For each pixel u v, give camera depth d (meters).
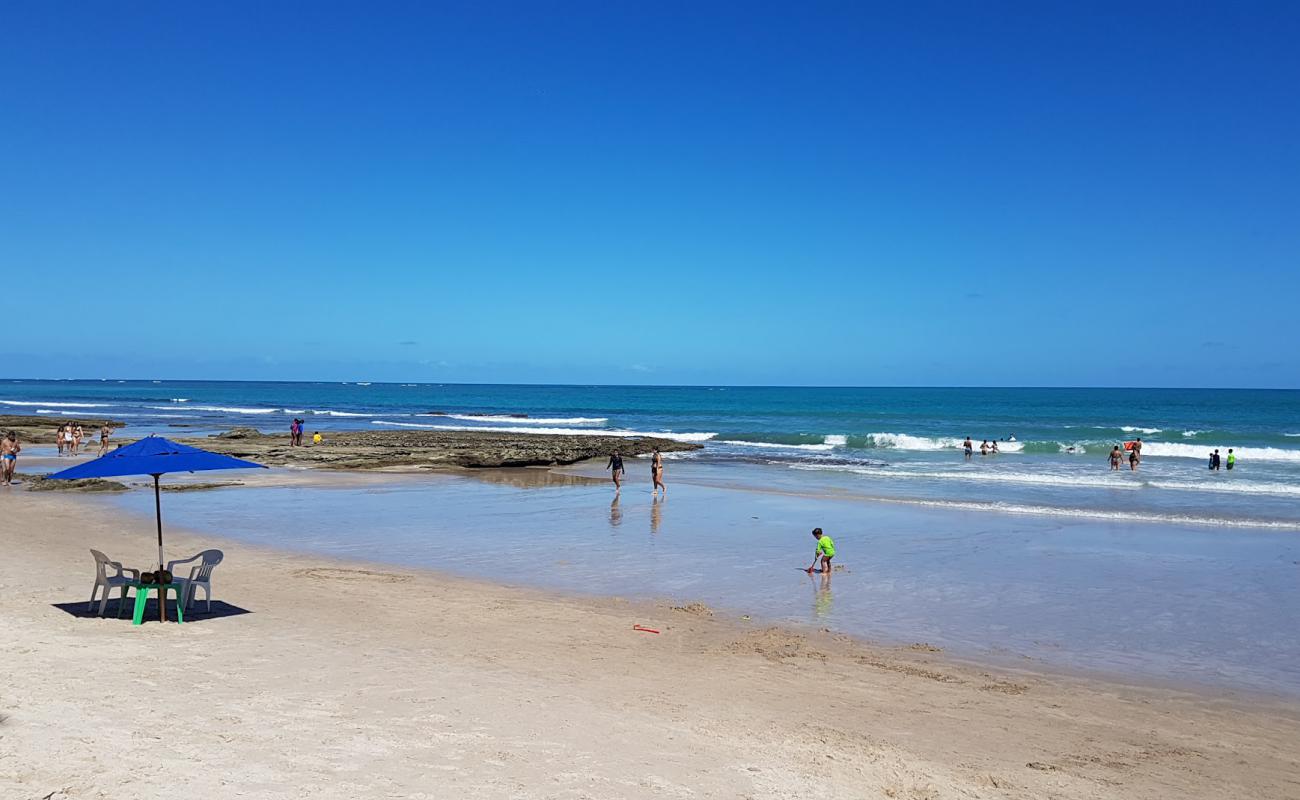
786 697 9.54
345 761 6.64
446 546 19.05
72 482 28.67
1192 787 7.62
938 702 9.73
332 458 38.38
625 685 9.54
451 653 10.42
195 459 10.99
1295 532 22.00
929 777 7.39
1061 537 21.11
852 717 8.97
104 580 11.19
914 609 14.23
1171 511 25.38
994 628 13.20
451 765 6.71
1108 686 10.66
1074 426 70.38
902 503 26.86
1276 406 113.56
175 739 6.89
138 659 9.25
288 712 7.73
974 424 74.88
